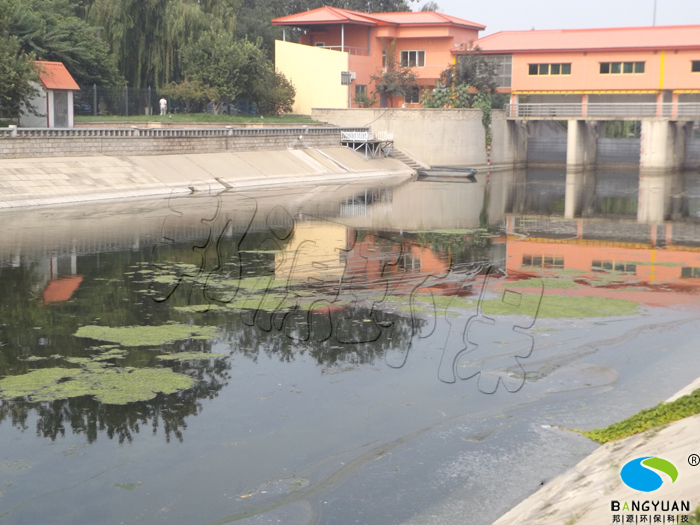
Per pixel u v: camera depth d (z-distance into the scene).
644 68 65.38
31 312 18.88
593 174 67.19
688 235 33.75
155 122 53.66
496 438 12.12
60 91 47.38
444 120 66.50
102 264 24.66
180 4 61.81
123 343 16.61
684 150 70.50
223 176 49.06
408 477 10.91
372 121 67.00
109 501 10.28
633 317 19.14
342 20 68.75
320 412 13.17
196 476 10.95
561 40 69.25
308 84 70.88
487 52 70.94
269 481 10.83
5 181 37.81
